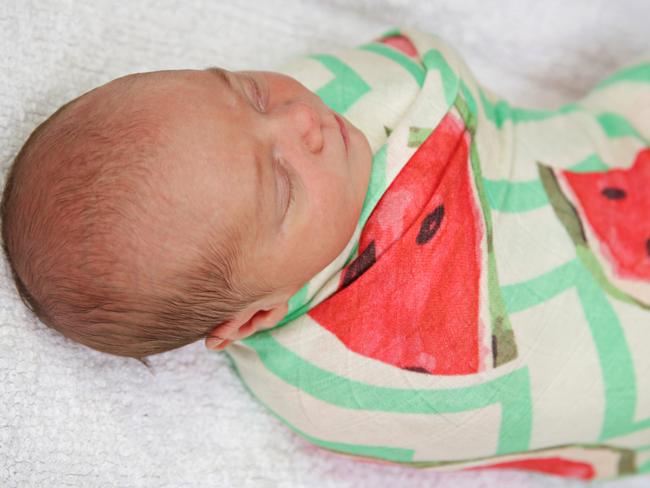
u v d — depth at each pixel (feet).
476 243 2.56
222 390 2.85
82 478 2.56
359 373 2.55
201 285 2.19
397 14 3.36
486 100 2.89
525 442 2.77
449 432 2.66
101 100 2.18
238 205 2.12
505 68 3.57
